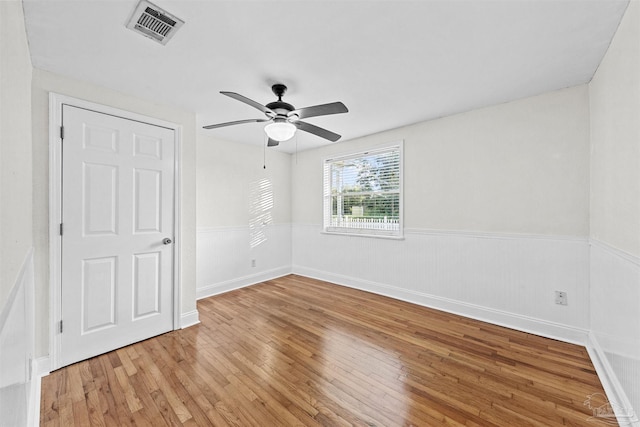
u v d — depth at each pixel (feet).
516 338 7.82
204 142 11.76
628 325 4.79
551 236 7.84
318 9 4.56
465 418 4.90
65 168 6.58
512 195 8.48
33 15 4.53
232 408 5.16
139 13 4.59
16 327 3.28
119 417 4.95
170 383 5.89
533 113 8.09
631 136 4.63
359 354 7.03
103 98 7.20
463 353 7.05
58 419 4.88
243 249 13.21
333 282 13.75
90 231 6.95
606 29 5.11
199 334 8.22
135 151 7.77
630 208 4.70
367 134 11.97
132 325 7.66
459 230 9.57
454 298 9.72
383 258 11.80
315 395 5.51
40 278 6.20
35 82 6.21
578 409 5.09
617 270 5.32
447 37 5.35
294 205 15.61
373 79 7.04
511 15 4.75
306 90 7.64
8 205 3.08
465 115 9.38
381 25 4.99
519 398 5.39
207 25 4.93
